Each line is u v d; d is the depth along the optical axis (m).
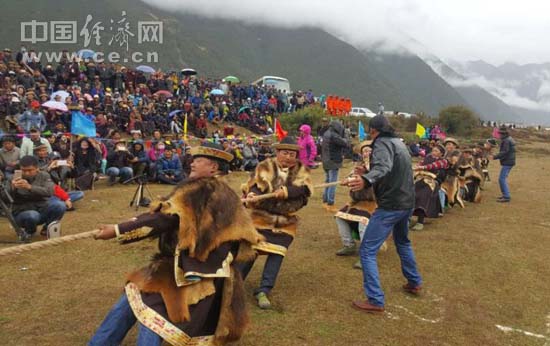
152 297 3.28
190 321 3.27
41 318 4.68
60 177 10.70
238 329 3.50
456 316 5.37
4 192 7.09
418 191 9.05
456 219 10.30
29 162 7.19
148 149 13.86
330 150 10.34
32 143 10.98
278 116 30.47
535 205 12.39
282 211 5.37
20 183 7.01
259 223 5.30
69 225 8.20
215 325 3.49
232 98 29.05
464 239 8.53
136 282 3.37
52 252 6.69
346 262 6.91
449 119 43.78
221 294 3.49
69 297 5.19
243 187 5.49
